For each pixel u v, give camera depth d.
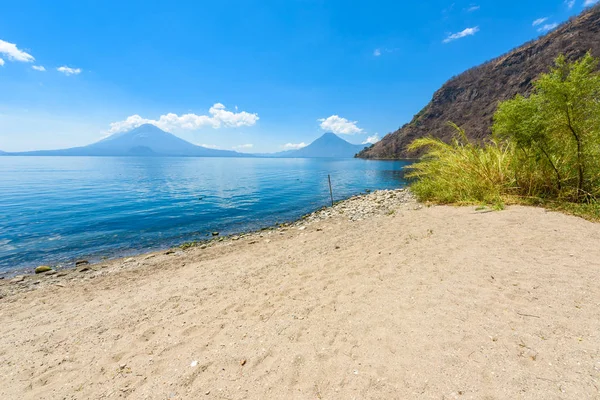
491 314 2.97
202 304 4.36
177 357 3.02
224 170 56.19
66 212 15.17
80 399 2.53
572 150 6.92
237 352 2.96
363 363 2.50
